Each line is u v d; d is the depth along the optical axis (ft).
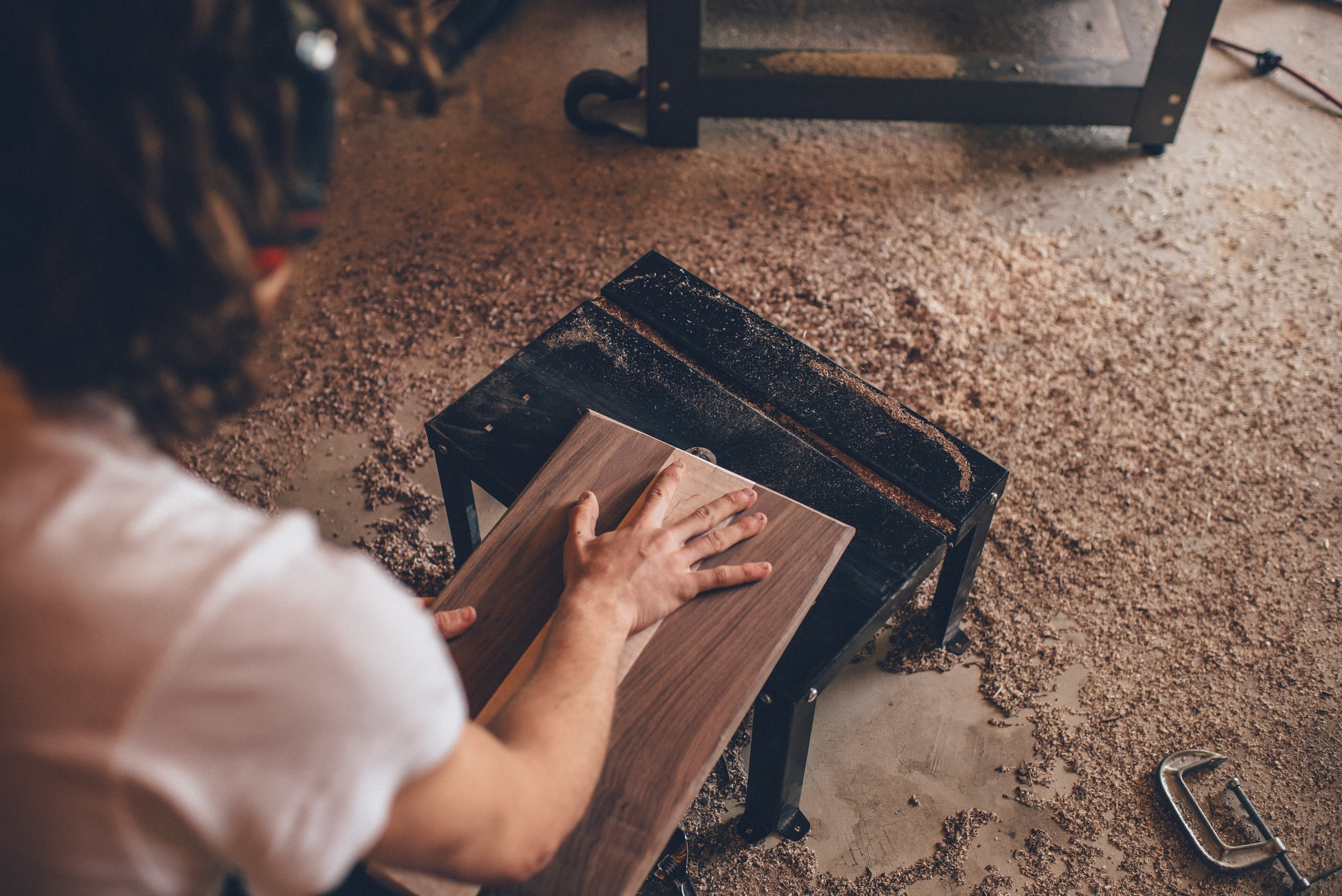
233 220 1.42
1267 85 9.82
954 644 6.19
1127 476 6.96
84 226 1.30
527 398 5.17
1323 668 6.06
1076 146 9.33
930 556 4.67
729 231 8.51
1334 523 6.71
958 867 5.34
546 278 8.11
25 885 1.50
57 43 1.21
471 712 3.51
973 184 8.98
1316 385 7.46
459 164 9.05
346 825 1.60
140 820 1.45
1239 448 7.10
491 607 3.78
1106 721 5.87
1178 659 6.11
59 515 1.43
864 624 4.39
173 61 1.27
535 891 3.05
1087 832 5.46
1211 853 5.35
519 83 9.86
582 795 2.43
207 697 1.43
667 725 3.39
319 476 6.88
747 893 5.23
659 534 3.50
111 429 1.54
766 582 3.78
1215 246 8.44
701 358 5.53
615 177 8.97
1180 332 7.81
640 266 5.97
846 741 5.82
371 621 1.59
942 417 7.25
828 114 9.00
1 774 1.40
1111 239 8.52
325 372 7.43
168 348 1.49
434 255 8.25
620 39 10.40
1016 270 8.25
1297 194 8.84
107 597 1.40
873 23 10.36
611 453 4.35
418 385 7.38
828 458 4.99
